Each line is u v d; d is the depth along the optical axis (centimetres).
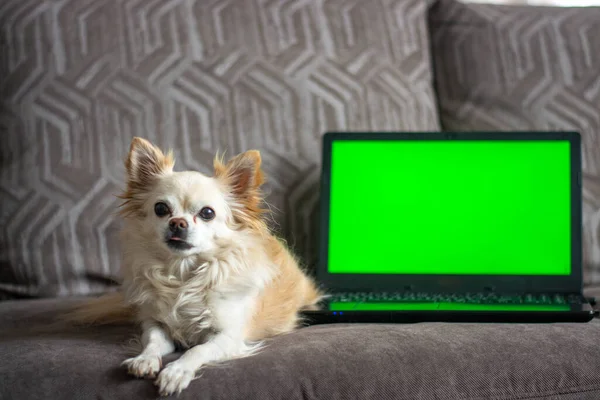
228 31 203
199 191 142
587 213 204
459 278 180
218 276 140
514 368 119
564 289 176
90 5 197
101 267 182
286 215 196
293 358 119
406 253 184
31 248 179
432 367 117
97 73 192
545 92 215
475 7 226
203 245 139
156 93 194
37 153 184
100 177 186
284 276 159
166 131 192
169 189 141
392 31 215
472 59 219
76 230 182
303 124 201
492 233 183
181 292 139
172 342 141
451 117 218
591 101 215
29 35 190
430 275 181
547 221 182
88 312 154
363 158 190
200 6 204
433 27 228
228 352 129
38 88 188
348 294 176
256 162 148
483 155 188
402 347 122
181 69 197
